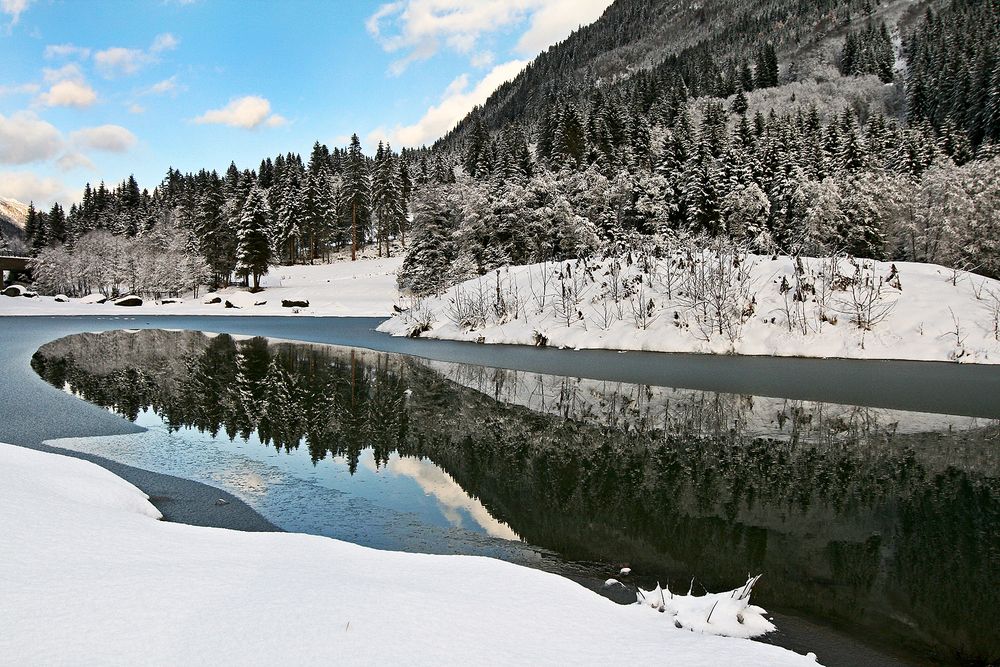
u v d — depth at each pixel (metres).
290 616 3.19
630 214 51.06
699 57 146.62
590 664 3.04
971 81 74.25
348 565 4.55
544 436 11.09
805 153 62.00
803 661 3.36
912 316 17.75
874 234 42.91
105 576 3.55
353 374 17.97
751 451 10.10
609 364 18.08
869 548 6.40
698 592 5.29
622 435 11.10
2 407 12.77
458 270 46.88
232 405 13.63
